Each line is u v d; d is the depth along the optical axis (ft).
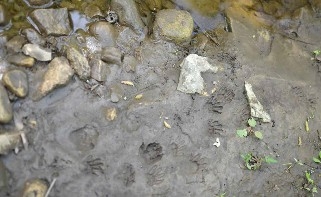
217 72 4.39
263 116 4.30
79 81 3.94
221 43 4.61
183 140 3.99
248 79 4.48
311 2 5.13
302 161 4.34
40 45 3.94
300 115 4.52
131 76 4.15
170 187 3.81
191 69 4.20
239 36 4.70
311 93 4.69
